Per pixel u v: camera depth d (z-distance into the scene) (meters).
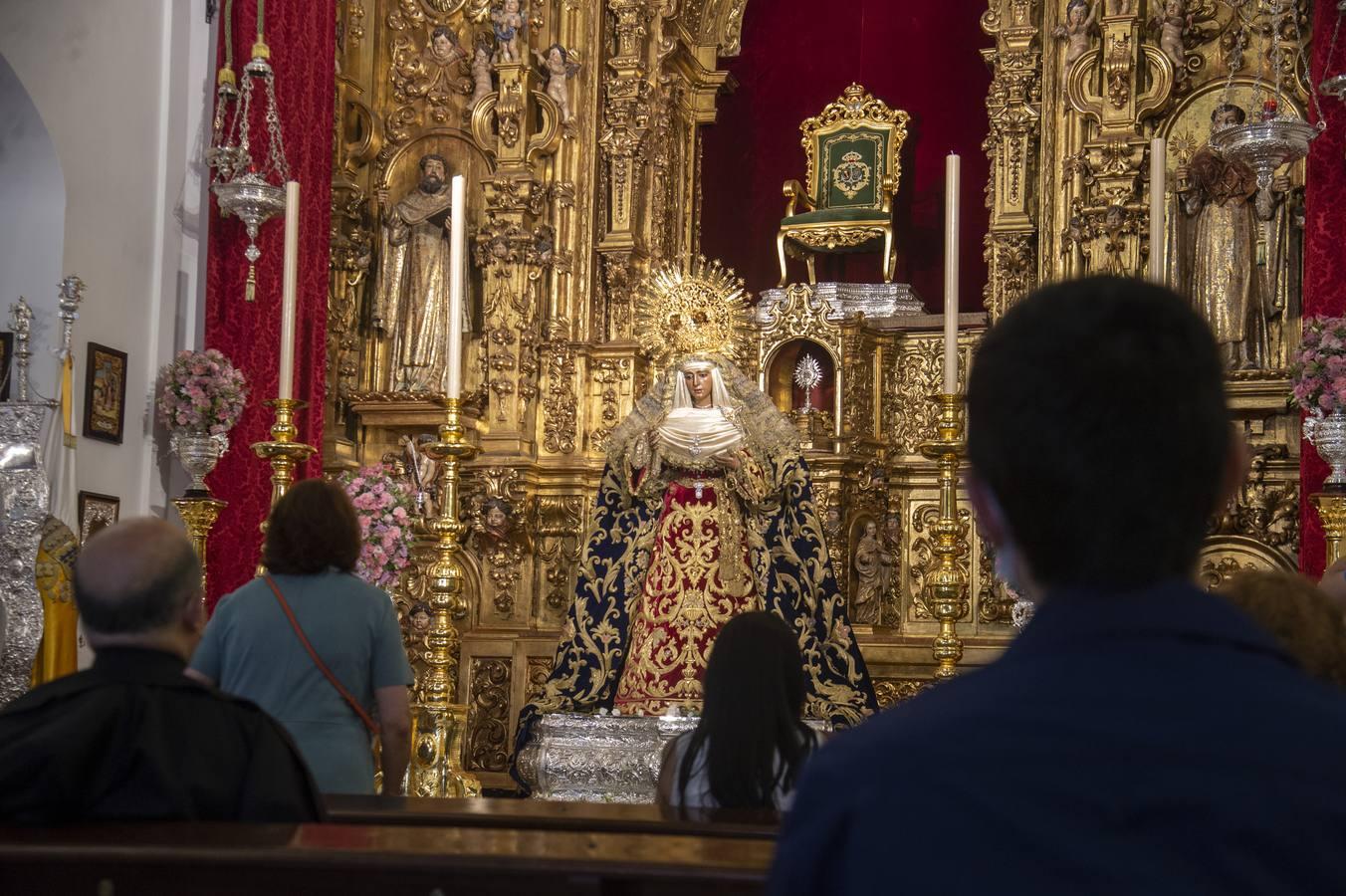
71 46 9.41
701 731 3.96
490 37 11.99
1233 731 1.16
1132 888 1.11
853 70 12.41
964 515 11.09
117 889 2.38
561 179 11.68
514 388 11.38
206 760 2.79
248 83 10.02
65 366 8.91
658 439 8.84
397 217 11.69
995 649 10.59
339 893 2.35
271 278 10.34
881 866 1.16
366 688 4.50
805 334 11.02
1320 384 8.35
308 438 10.54
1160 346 1.28
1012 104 11.27
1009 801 1.15
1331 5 9.46
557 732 8.43
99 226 9.66
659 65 11.96
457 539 7.99
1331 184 9.34
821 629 8.70
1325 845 1.12
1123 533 1.27
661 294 9.46
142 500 10.05
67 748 2.62
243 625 4.39
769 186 12.45
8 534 8.38
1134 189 10.65
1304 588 3.13
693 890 2.27
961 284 11.99
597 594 8.91
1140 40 10.78
